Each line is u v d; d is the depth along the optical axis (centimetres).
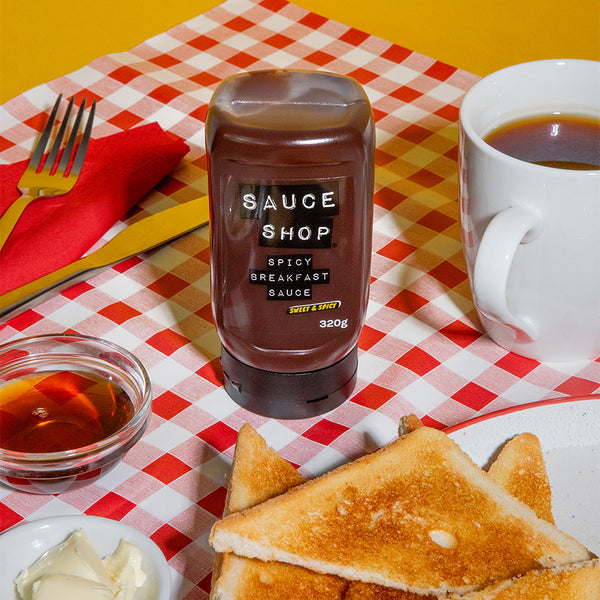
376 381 69
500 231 63
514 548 57
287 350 64
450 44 110
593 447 63
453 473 60
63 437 63
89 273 73
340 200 60
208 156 61
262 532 57
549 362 70
